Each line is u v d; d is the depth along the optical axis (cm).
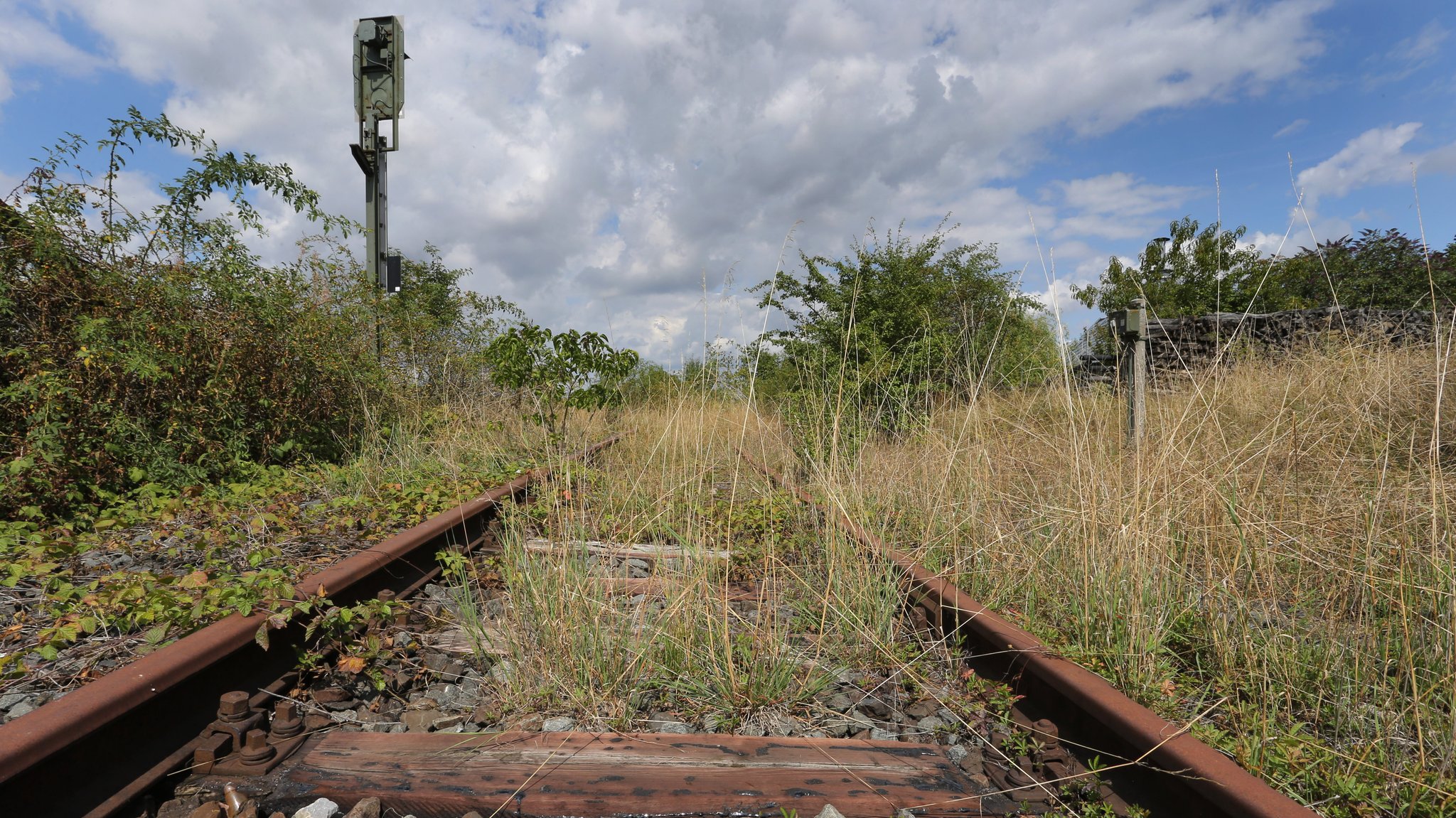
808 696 310
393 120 1255
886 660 343
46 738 200
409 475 751
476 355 1286
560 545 403
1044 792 240
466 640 359
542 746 258
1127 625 326
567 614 333
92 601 346
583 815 226
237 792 224
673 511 546
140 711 237
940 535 473
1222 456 432
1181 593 373
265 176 853
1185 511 409
